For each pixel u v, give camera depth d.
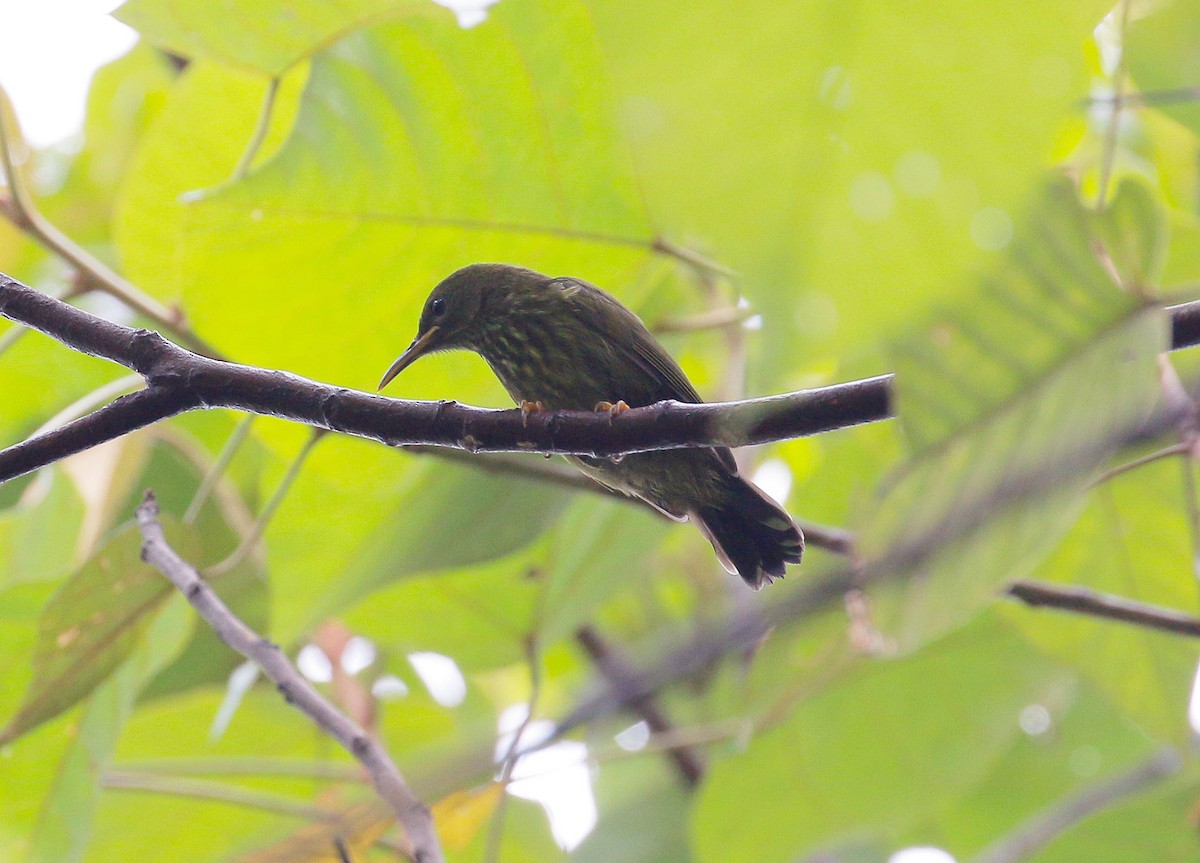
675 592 12.77
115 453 10.10
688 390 9.17
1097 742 13.47
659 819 13.60
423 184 7.49
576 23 6.84
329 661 10.60
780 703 11.25
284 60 7.08
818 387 5.54
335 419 6.62
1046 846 11.44
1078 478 2.77
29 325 6.85
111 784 9.39
